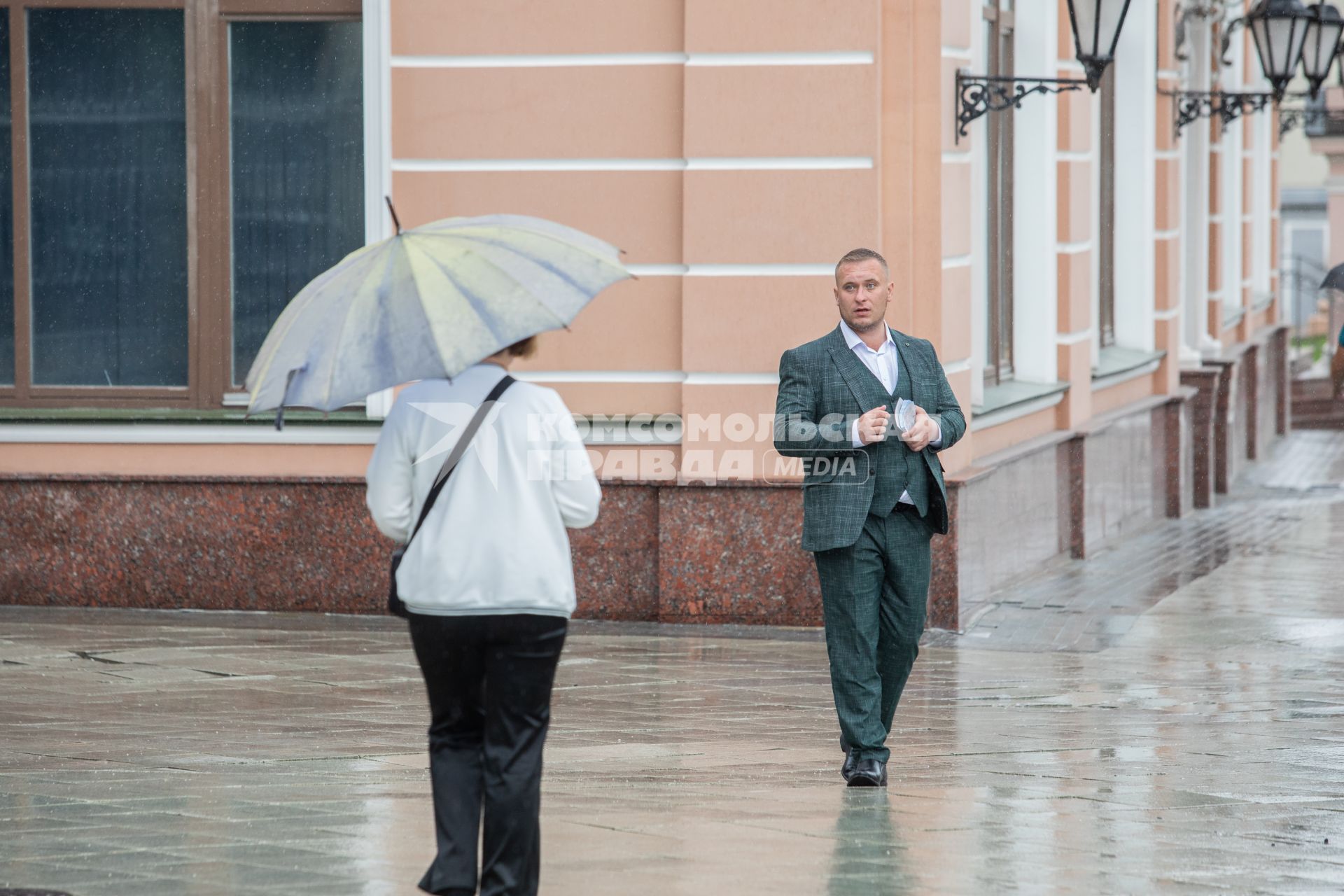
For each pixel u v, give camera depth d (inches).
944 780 892.6
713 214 1371.8
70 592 1446.9
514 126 1396.4
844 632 873.5
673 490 1390.3
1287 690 1190.9
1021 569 1670.8
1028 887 679.1
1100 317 2096.5
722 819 791.7
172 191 1488.7
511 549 609.6
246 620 1396.4
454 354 575.8
